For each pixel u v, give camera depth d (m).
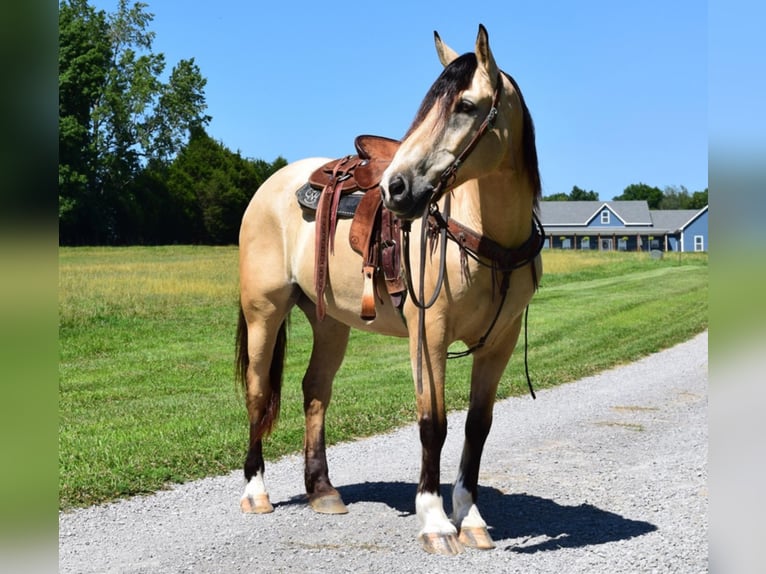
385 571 3.74
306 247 4.93
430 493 4.09
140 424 7.43
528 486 5.40
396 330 4.58
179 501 5.11
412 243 4.12
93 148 51.50
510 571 3.68
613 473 5.70
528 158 3.89
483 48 3.66
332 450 6.61
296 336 15.46
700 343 14.52
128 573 3.78
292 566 3.85
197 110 59.16
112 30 54.72
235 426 7.27
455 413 8.10
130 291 20.80
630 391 9.58
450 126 3.60
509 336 4.23
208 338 14.95
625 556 3.85
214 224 64.94
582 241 82.44
